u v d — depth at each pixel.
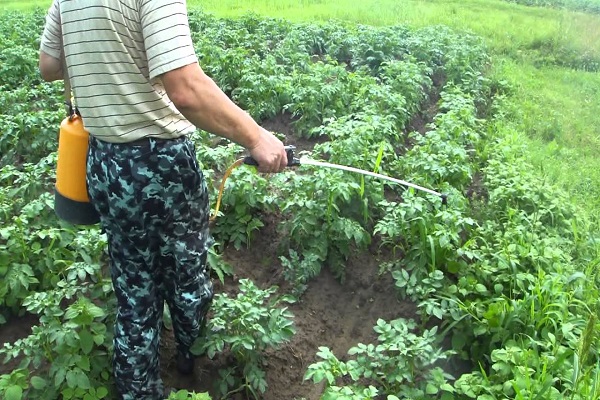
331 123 6.12
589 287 4.39
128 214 2.89
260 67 7.74
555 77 9.68
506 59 10.12
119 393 3.46
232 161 5.65
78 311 3.48
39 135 6.20
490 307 3.92
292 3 13.36
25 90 7.17
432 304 3.97
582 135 7.55
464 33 10.77
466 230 4.85
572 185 6.09
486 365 3.91
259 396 3.82
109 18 2.53
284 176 5.10
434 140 5.97
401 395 3.61
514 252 4.47
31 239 4.34
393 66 7.96
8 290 4.20
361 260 4.87
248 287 3.85
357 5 13.30
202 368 3.89
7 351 3.52
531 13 13.47
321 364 3.38
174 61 2.44
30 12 11.53
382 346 3.52
